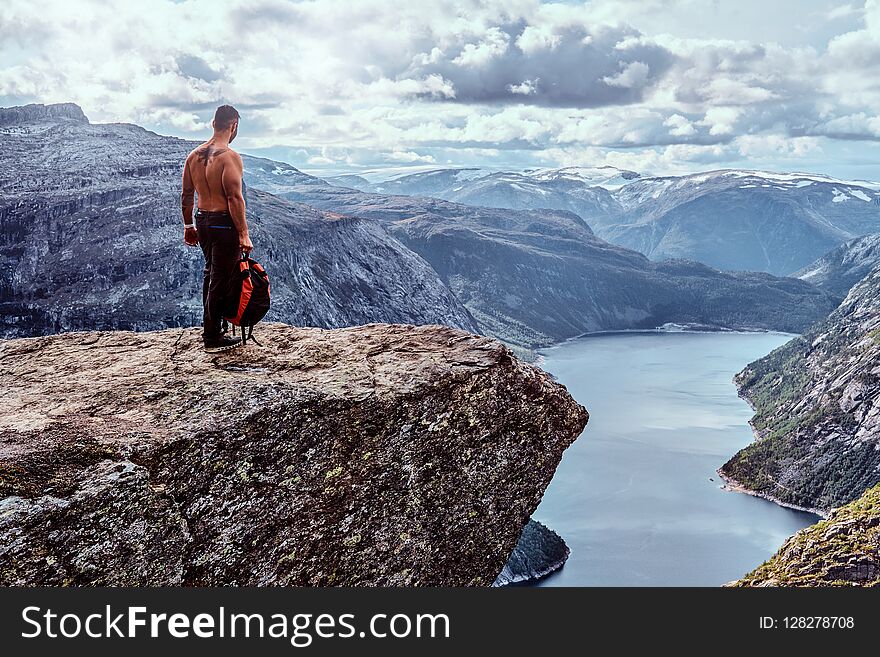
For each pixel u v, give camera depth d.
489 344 9.87
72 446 6.94
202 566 7.30
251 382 8.34
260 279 9.45
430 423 8.86
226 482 7.51
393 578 8.63
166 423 7.56
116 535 6.68
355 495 8.38
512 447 9.59
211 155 9.27
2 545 6.12
